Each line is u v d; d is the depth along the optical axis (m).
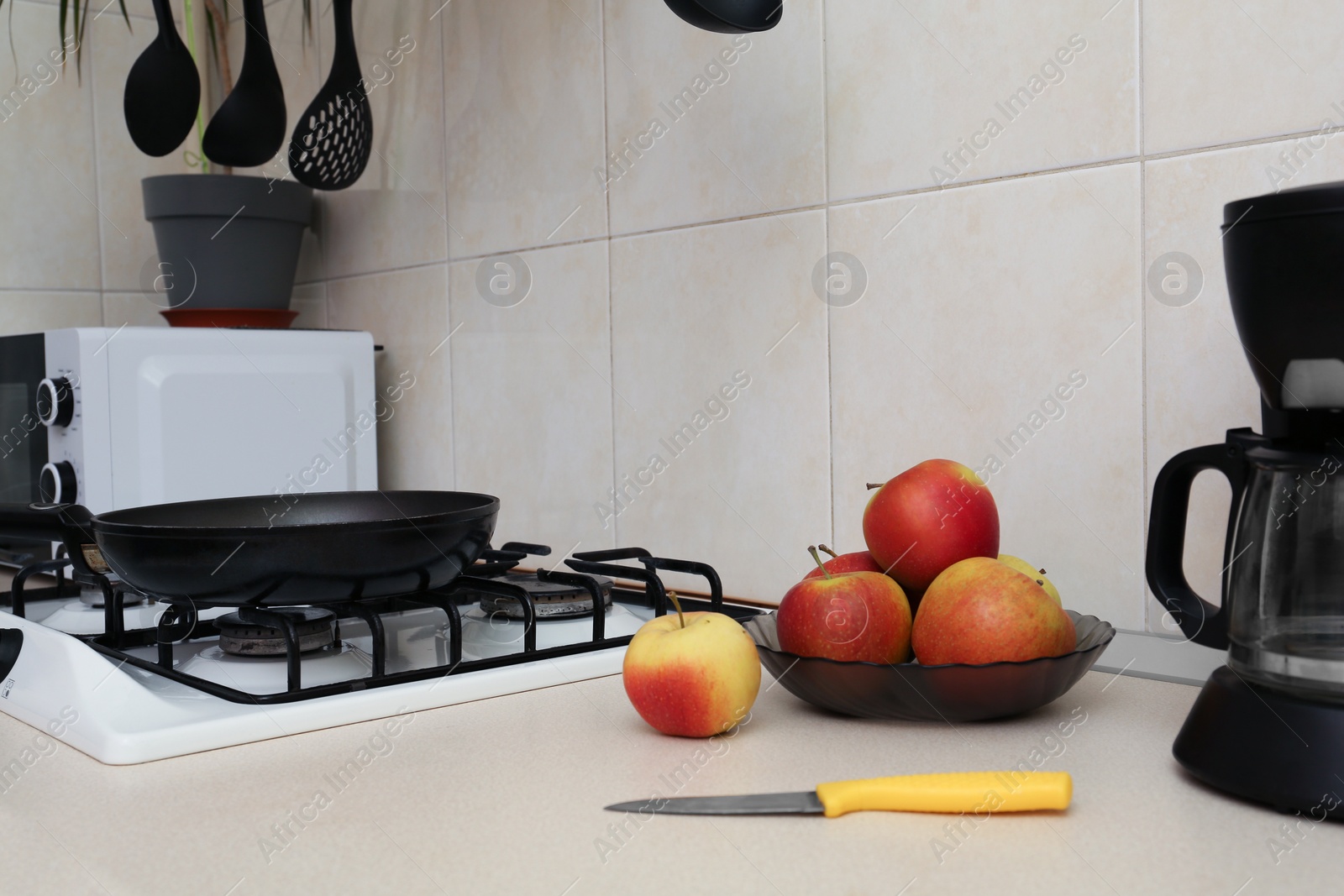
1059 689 0.65
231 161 1.47
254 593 0.74
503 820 0.53
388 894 0.45
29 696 0.73
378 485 1.59
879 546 0.73
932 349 0.96
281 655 0.81
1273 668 0.53
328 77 1.49
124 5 1.74
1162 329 0.82
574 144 1.25
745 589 1.11
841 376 1.02
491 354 1.39
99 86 1.72
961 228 0.93
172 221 1.45
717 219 1.11
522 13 1.31
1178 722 0.66
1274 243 0.49
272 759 0.63
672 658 0.64
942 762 0.60
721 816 0.53
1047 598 0.65
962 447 0.94
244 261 1.47
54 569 1.03
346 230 1.62
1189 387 0.81
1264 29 0.76
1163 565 0.63
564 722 0.70
